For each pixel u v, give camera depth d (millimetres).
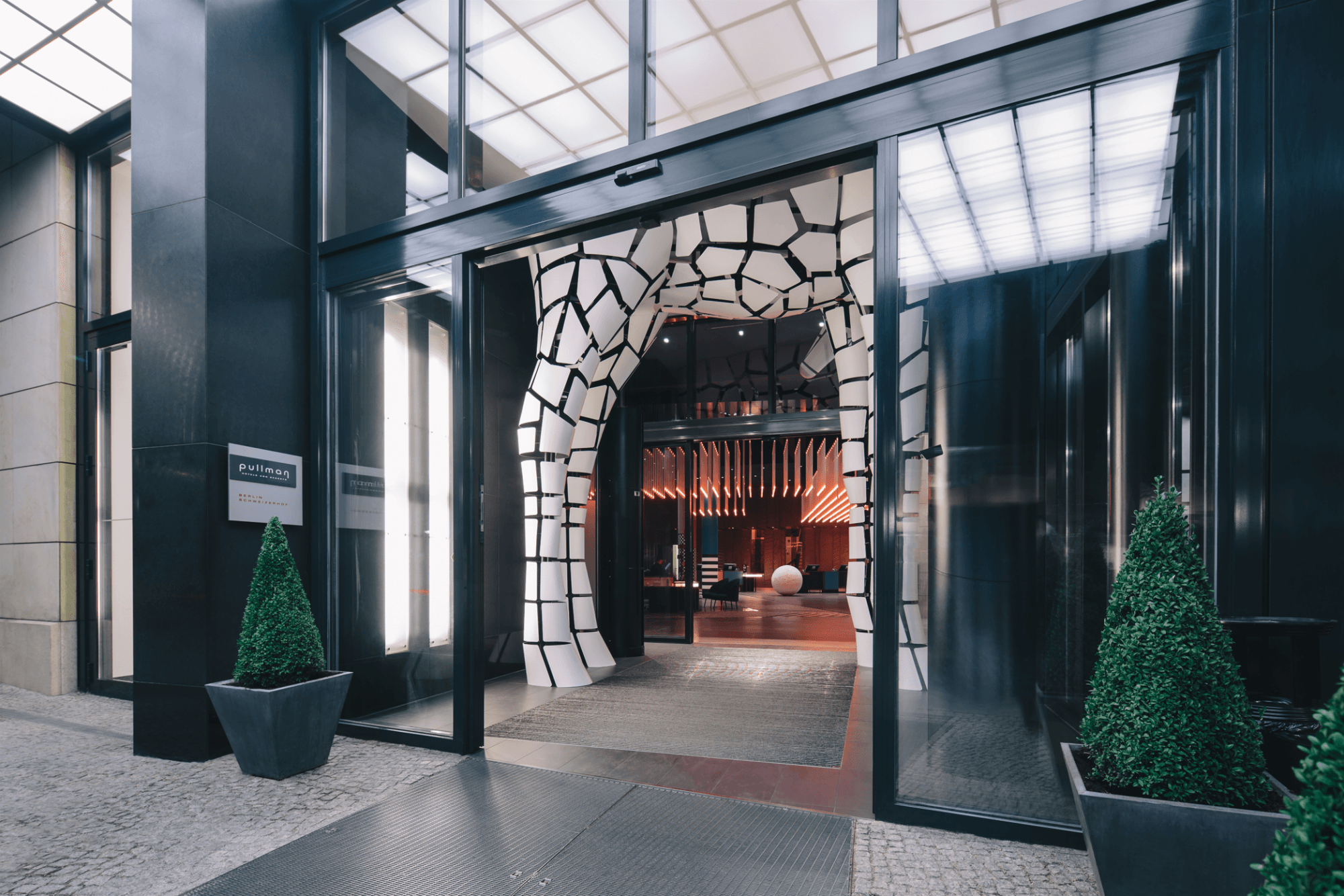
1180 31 2211
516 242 3549
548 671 5203
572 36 4410
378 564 4059
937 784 2656
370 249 4027
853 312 5773
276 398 3996
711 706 4496
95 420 5625
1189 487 2277
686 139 3047
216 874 2195
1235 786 1509
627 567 6633
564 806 2738
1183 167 2289
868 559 5629
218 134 3734
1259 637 1847
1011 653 3049
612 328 5215
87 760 3484
